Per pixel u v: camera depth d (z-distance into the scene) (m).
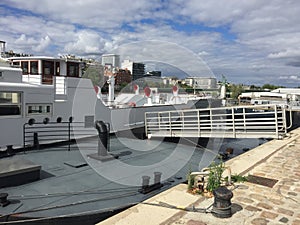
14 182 5.99
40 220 4.66
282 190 5.63
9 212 4.80
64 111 10.60
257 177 6.52
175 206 4.71
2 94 8.74
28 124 9.52
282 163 7.96
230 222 4.21
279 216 4.44
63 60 11.95
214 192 4.45
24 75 11.12
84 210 5.05
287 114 18.05
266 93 40.50
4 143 8.87
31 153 8.88
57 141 10.32
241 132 11.64
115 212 5.13
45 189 5.89
